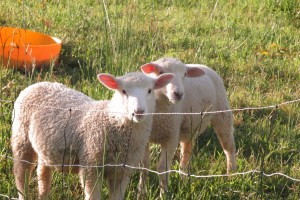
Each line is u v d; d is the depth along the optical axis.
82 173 6.19
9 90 9.01
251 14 14.66
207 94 8.07
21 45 10.49
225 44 12.34
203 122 8.10
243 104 9.84
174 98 7.14
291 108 9.80
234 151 8.26
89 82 9.49
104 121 6.21
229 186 7.21
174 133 7.44
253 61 11.59
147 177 7.00
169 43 12.04
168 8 14.09
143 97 6.15
